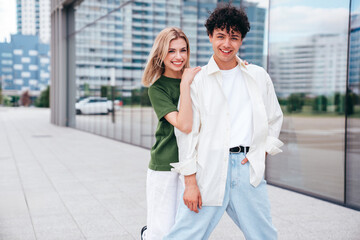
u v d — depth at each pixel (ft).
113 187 16.89
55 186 17.10
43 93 179.01
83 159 24.82
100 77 39.40
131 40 30.68
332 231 11.02
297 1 16.71
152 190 7.11
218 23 5.80
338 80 16.17
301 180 16.51
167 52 6.59
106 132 38.42
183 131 6.01
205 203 6.05
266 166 17.63
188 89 6.00
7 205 13.98
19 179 18.63
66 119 55.67
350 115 14.65
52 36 61.21
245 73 6.16
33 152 28.14
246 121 6.21
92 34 42.01
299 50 16.89
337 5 15.72
